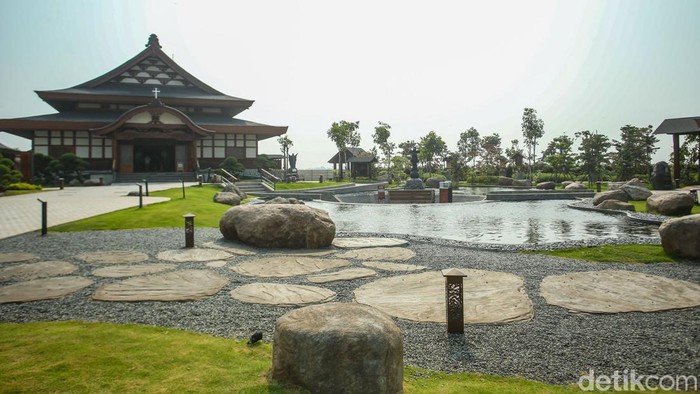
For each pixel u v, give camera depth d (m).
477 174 65.31
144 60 48.59
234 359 4.30
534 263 9.16
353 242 11.94
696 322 5.53
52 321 5.52
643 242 11.40
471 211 24.17
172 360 4.23
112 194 25.53
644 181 43.75
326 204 29.08
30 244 11.12
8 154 41.38
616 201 22.91
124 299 6.46
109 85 47.69
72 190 28.81
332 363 3.48
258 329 5.32
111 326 5.29
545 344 4.88
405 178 66.94
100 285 7.26
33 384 3.65
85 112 44.69
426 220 19.73
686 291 6.90
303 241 10.91
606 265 8.95
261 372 3.97
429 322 5.59
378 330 3.59
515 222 18.73
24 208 18.61
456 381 3.98
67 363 4.10
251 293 6.85
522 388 3.83
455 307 5.20
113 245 11.06
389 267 8.84
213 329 5.29
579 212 23.14
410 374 4.13
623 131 51.47
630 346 4.81
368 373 3.46
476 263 9.19
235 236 11.73
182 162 43.50
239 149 46.44
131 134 37.81
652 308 6.06
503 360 4.48
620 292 6.86
